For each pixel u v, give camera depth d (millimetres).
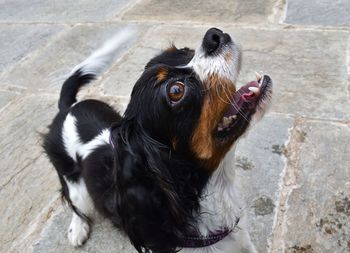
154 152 302
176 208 309
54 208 475
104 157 402
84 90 642
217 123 316
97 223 443
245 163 473
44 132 580
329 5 748
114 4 913
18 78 722
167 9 844
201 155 314
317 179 441
